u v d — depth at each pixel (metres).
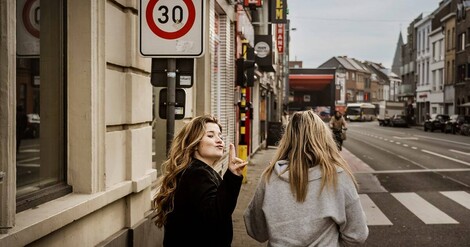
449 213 9.15
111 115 5.10
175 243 2.98
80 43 4.72
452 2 57.66
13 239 3.34
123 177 5.44
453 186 12.37
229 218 3.02
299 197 2.79
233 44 13.53
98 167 4.86
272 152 23.25
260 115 26.41
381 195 11.17
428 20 68.25
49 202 4.32
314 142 2.90
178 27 5.01
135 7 5.60
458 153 21.95
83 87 4.73
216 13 11.83
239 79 12.06
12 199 3.41
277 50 39.12
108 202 4.88
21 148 4.05
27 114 4.14
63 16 4.73
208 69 10.14
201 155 3.21
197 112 9.94
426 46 69.19
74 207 4.17
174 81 5.06
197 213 2.92
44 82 4.43
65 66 4.75
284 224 2.79
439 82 63.28
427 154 21.52
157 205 3.13
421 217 8.83
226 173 2.98
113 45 5.14
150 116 6.22
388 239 7.36
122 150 5.40
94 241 4.73
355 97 130.50
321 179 2.81
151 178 6.09
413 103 77.00
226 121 12.33
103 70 4.89
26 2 4.16
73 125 4.75
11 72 3.34
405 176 14.35
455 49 55.88
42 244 3.81
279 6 22.75
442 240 7.28
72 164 4.75
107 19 4.99
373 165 17.33
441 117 49.62
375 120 104.44
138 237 5.62
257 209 2.98
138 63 5.71
